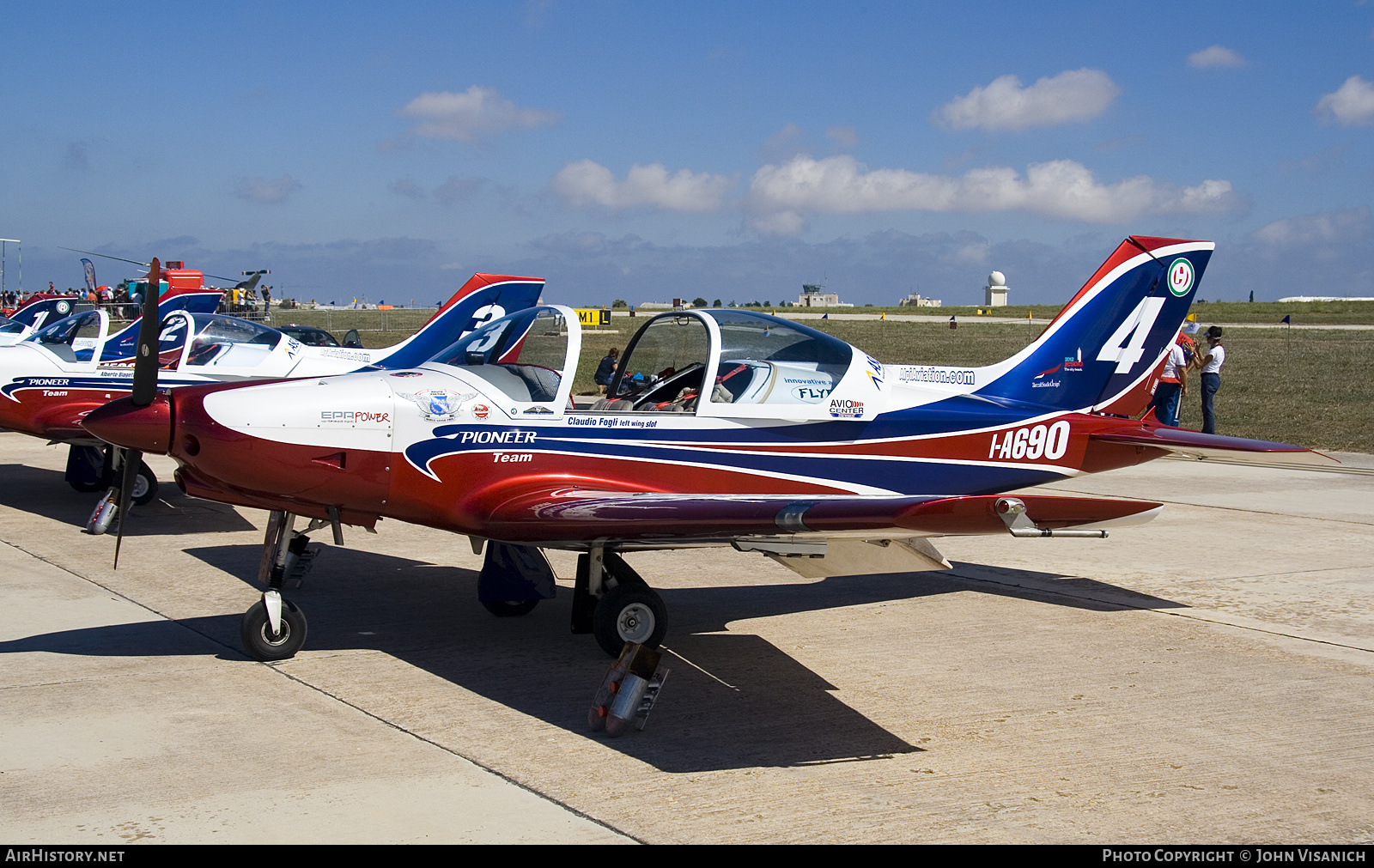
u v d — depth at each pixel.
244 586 6.01
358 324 48.69
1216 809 3.25
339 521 4.86
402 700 4.19
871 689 4.43
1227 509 9.24
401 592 6.05
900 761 3.62
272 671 4.53
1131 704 4.24
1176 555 7.32
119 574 6.25
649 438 5.06
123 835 2.95
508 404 4.88
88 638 4.94
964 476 5.89
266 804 3.18
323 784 3.33
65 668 4.48
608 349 6.61
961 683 4.50
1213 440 5.84
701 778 3.45
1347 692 4.41
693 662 4.79
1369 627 5.44
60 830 2.97
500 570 5.41
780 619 5.57
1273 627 5.44
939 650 5.01
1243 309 77.56
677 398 5.68
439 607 5.73
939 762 3.62
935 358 29.61
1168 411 12.82
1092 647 5.06
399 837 2.97
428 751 3.64
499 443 4.81
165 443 4.53
